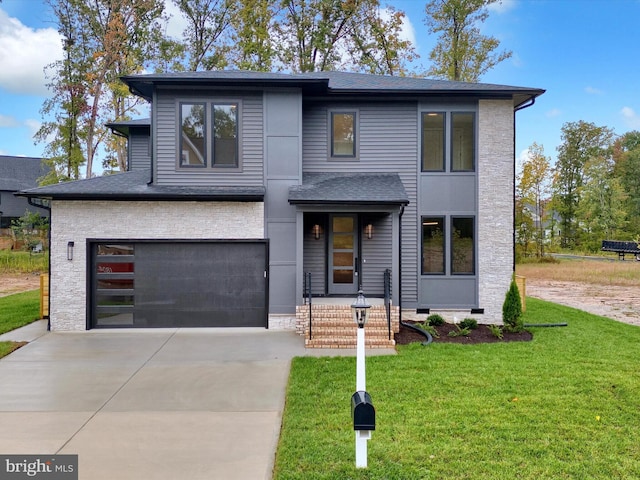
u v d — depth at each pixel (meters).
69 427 5.02
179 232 10.40
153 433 4.86
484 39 24.08
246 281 10.55
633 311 13.17
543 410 5.35
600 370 6.96
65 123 25.78
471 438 4.61
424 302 11.30
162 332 10.09
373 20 23.86
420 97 11.29
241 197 10.16
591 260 30.97
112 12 24.12
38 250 28.70
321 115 11.43
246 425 5.09
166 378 6.84
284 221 10.55
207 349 8.60
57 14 24.75
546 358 7.73
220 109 10.57
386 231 11.51
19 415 5.38
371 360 7.65
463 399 5.71
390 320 9.13
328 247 11.59
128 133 14.80
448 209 11.33
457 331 10.05
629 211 43.59
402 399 5.73
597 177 39.28
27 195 9.79
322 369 7.16
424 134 11.38
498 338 9.39
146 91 10.95
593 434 4.71
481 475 3.90
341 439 4.60
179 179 10.54
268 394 6.14
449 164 11.32
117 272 10.41
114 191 10.02
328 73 13.79
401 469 3.99
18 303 14.05
